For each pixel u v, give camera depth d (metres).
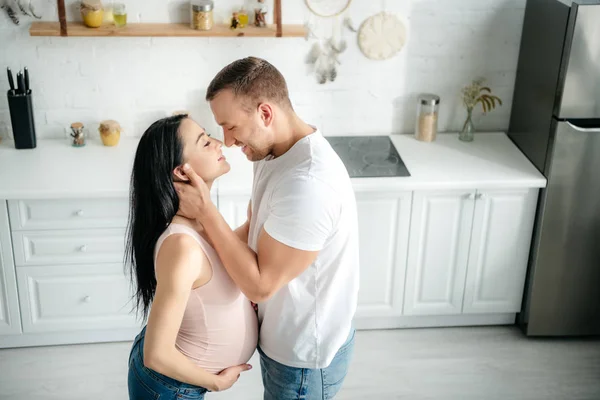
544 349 3.74
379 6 3.72
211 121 3.88
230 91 2.09
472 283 3.75
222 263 2.17
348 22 3.72
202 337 2.20
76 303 3.59
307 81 3.84
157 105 3.83
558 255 3.62
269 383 2.45
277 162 2.21
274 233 2.10
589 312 3.75
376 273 3.69
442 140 3.92
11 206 3.37
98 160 3.62
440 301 3.78
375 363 3.62
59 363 3.59
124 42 3.69
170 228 2.07
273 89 2.12
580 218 3.56
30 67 3.69
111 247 3.50
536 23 3.60
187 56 3.74
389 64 3.84
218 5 3.64
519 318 3.88
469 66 3.88
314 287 2.27
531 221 3.63
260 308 2.41
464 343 3.77
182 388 2.19
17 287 3.53
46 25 3.55
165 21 3.64
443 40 3.81
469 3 3.75
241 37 3.72
